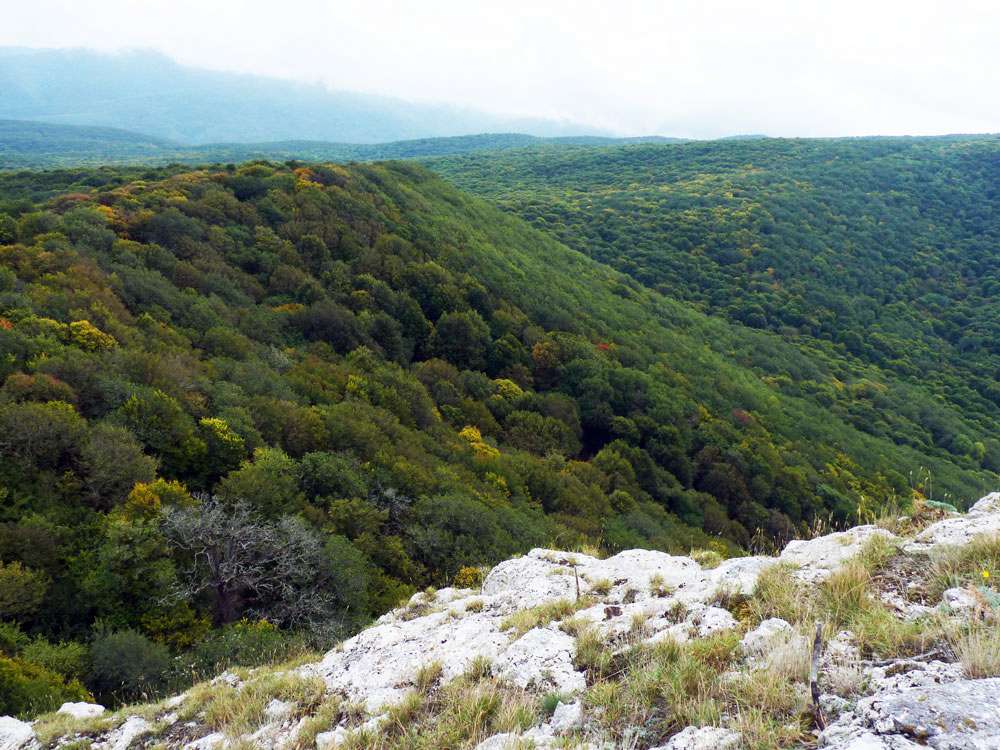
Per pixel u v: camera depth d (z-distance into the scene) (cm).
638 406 3916
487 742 341
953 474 4338
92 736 527
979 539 432
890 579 430
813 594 429
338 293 3647
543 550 746
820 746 260
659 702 344
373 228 4509
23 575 1141
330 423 2180
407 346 3716
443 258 4622
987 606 348
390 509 1845
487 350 4025
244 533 1377
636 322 5350
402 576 1614
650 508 2970
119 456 1489
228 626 1195
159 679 995
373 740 383
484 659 450
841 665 326
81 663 1002
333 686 503
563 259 6612
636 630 449
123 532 1262
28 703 849
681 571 587
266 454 1777
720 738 288
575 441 3506
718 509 3241
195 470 1725
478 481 2397
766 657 348
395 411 2739
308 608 1266
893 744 232
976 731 227
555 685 397
